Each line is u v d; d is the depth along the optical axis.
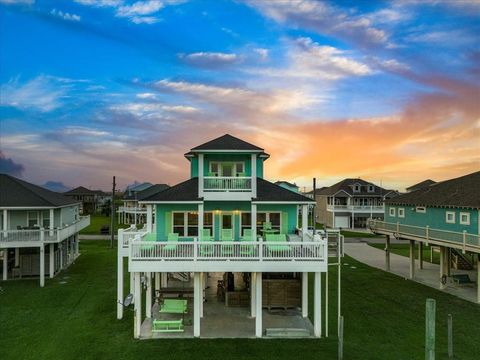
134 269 16.91
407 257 39.78
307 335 17.34
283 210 21.64
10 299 23.31
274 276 21.73
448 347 15.43
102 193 113.00
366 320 19.62
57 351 15.61
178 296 22.30
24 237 26.84
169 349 15.77
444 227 27.03
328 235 18.47
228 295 21.36
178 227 21.14
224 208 21.27
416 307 22.03
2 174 31.22
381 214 68.94
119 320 19.39
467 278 28.02
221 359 14.88
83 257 38.16
